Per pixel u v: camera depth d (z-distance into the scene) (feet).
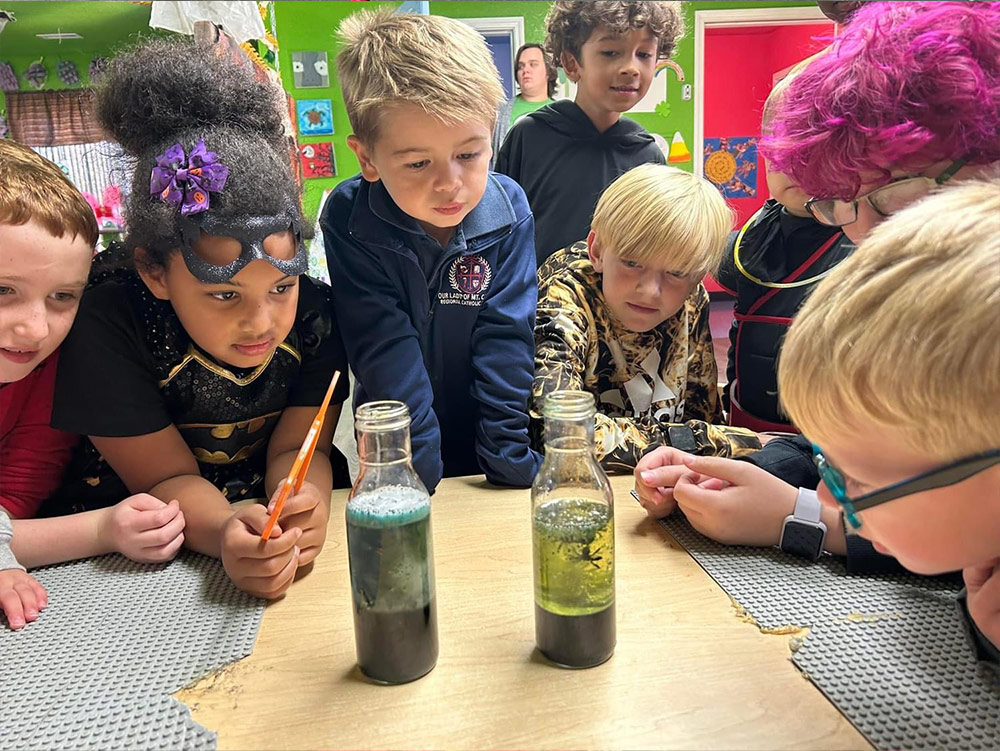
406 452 1.88
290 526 2.34
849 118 2.18
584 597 1.77
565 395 1.90
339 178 11.20
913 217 1.40
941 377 1.25
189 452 3.00
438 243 3.40
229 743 1.59
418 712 1.68
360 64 3.13
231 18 5.72
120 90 2.59
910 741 1.52
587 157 5.50
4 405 2.89
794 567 2.29
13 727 1.64
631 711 1.65
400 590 1.74
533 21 9.91
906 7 2.19
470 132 3.03
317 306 3.21
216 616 2.13
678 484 2.54
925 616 1.98
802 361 1.44
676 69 12.56
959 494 1.36
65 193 2.44
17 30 6.97
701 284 4.19
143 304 2.84
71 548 2.51
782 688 1.72
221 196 2.36
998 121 2.01
